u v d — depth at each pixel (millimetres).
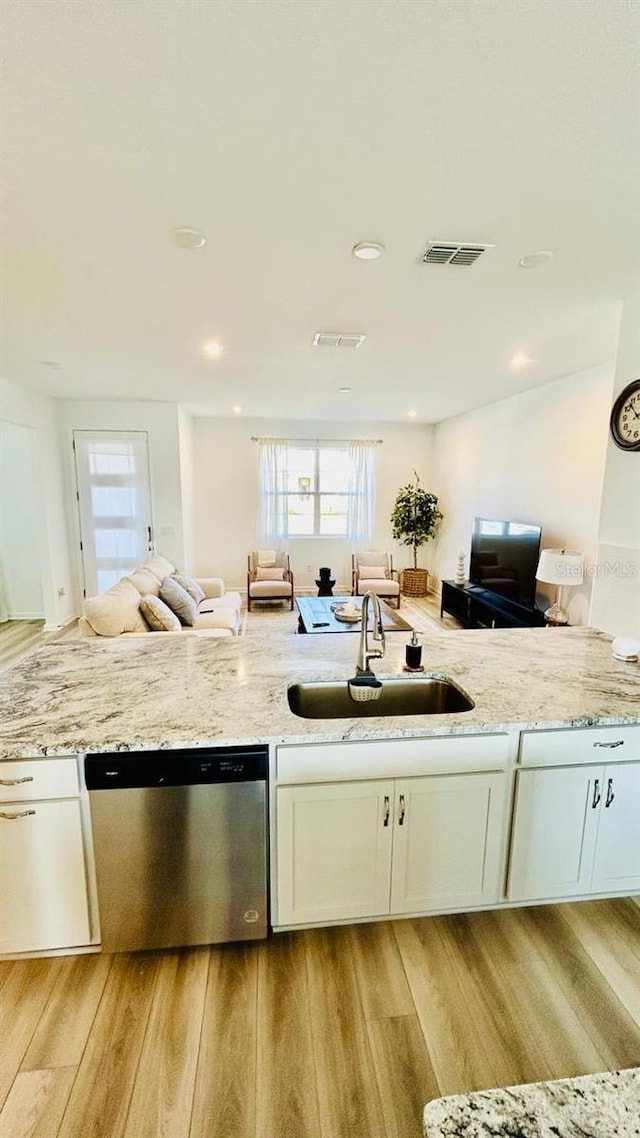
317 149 1466
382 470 7656
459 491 6730
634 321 2490
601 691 2008
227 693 1950
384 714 2221
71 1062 1431
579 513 4215
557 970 1720
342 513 7703
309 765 1685
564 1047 1480
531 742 1790
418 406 6012
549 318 2885
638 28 1065
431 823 1788
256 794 1659
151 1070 1411
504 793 1812
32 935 1701
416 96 1256
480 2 1019
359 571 7051
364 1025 1531
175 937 1737
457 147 1452
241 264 2238
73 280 2410
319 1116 1309
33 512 6008
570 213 1806
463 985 1661
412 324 3016
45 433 5438
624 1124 617
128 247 2082
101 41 1117
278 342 3418
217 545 7430
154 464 5973
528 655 2430
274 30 1085
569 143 1430
